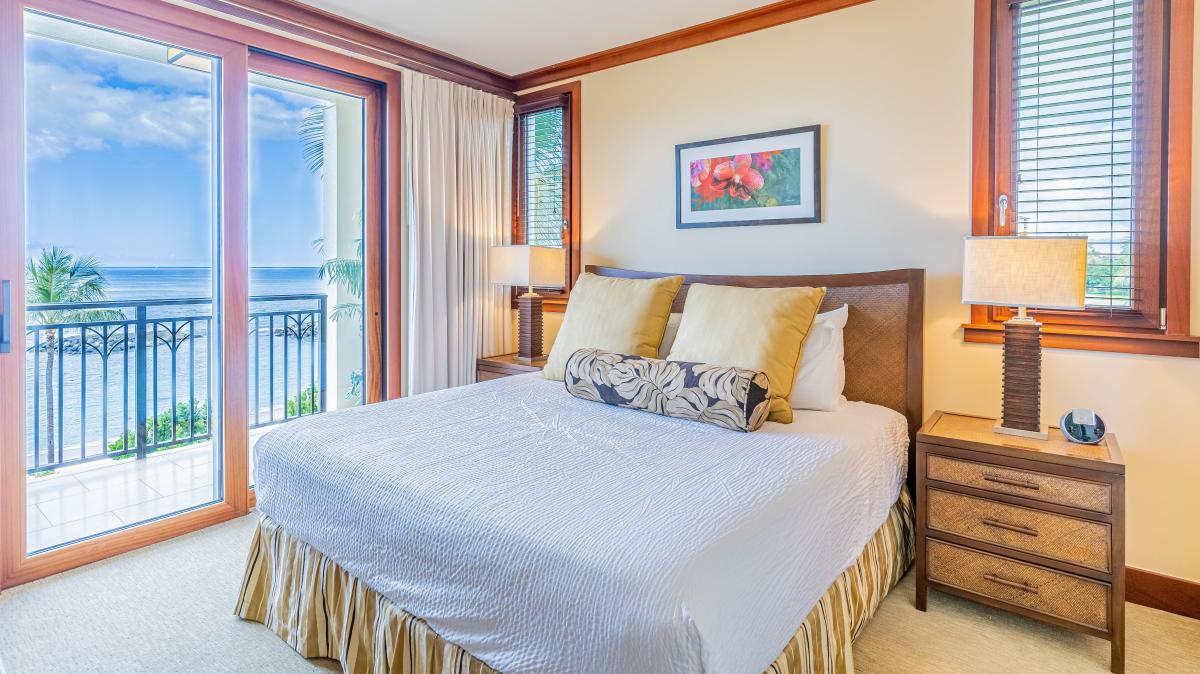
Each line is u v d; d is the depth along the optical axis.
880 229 2.67
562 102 3.74
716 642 1.06
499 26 3.10
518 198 4.03
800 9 2.82
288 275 3.72
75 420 2.92
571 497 1.38
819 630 1.50
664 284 2.75
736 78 3.05
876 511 1.98
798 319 2.30
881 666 1.79
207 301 2.79
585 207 3.70
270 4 2.79
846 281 2.64
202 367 3.32
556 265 3.60
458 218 3.65
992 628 2.00
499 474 1.54
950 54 2.47
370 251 3.43
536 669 1.17
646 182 3.42
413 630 1.43
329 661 1.77
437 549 1.37
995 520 1.96
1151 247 2.14
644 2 2.82
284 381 3.88
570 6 2.86
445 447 1.78
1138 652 1.88
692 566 1.10
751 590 1.23
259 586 1.97
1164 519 2.13
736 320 2.36
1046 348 2.32
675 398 2.12
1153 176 2.12
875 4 2.64
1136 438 2.17
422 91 3.40
